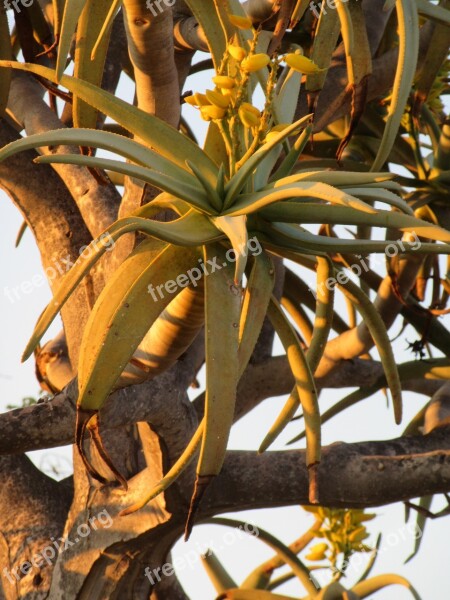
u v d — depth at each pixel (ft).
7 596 18.01
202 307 15.94
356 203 15.29
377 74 18.11
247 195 15.72
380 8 18.02
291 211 15.75
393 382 16.43
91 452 17.83
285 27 16.07
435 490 17.69
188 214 15.74
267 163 15.98
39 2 18.17
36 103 18.31
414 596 18.15
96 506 17.78
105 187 18.07
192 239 15.64
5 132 18.24
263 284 15.80
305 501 17.69
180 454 17.21
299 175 15.72
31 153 18.29
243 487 17.56
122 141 15.75
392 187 15.89
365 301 16.30
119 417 16.80
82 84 15.93
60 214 18.22
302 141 15.93
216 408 15.55
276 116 16.20
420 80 18.03
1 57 17.81
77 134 15.66
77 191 18.06
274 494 17.61
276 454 17.71
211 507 17.56
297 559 18.56
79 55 16.37
